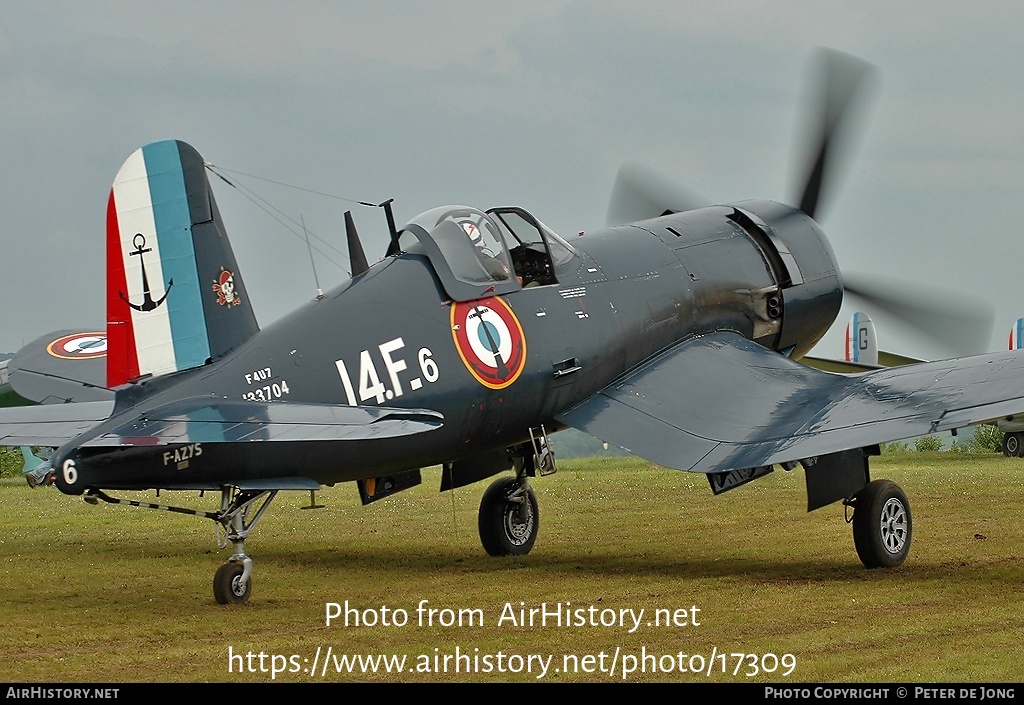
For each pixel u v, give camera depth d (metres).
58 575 31.56
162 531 41.44
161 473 25.12
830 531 37.31
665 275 35.47
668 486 52.16
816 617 24.28
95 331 39.22
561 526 40.50
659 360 34.78
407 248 30.48
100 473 24.38
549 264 32.81
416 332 29.20
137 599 27.62
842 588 27.45
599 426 32.12
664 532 38.25
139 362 26.77
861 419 29.20
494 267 31.23
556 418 32.66
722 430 30.97
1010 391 27.97
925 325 39.72
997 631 22.78
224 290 27.42
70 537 39.91
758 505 44.53
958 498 44.19
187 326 27.09
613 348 33.34
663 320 34.91
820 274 39.16
